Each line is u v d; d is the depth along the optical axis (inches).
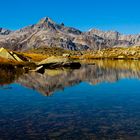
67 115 1318.9
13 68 4050.2
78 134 1016.9
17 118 1258.0
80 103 1647.4
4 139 964.6
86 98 1834.4
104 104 1615.4
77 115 1320.1
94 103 1649.9
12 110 1433.3
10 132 1042.7
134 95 1969.7
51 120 1221.7
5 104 1595.7
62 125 1138.0
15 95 1921.8
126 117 1270.9
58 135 1006.4
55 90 2190.0
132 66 6284.5
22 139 964.0
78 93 2046.0
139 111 1405.0
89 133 1027.3
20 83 2549.2
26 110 1432.1
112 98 1838.1
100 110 1438.2
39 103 1632.6
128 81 2974.9
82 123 1168.2
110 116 1294.3
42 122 1187.3
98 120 1217.4
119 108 1492.4
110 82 2856.8
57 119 1240.2
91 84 2645.2
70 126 1122.7
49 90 2180.1
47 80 2861.7
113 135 1001.5
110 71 4439.0
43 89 2223.2
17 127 1109.7
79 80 2989.7
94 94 2009.1
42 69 4143.7
